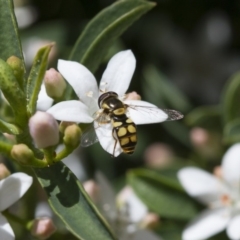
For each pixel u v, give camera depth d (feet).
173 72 0.93
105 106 0.60
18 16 0.85
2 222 0.59
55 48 0.78
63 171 0.59
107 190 0.70
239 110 0.77
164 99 0.82
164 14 0.90
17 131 0.59
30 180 0.59
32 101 0.59
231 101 0.77
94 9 0.88
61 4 0.88
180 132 0.82
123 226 0.70
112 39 0.64
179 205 0.73
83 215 0.58
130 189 0.73
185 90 0.93
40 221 0.61
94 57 0.64
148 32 0.90
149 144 0.86
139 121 0.60
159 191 0.72
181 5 0.90
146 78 0.83
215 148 0.78
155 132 0.86
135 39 0.90
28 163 0.58
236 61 0.95
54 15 0.88
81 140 0.59
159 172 0.75
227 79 0.94
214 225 0.71
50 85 0.61
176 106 0.82
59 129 0.59
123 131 0.59
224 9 0.91
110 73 0.62
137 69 0.89
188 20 0.91
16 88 0.59
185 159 0.83
